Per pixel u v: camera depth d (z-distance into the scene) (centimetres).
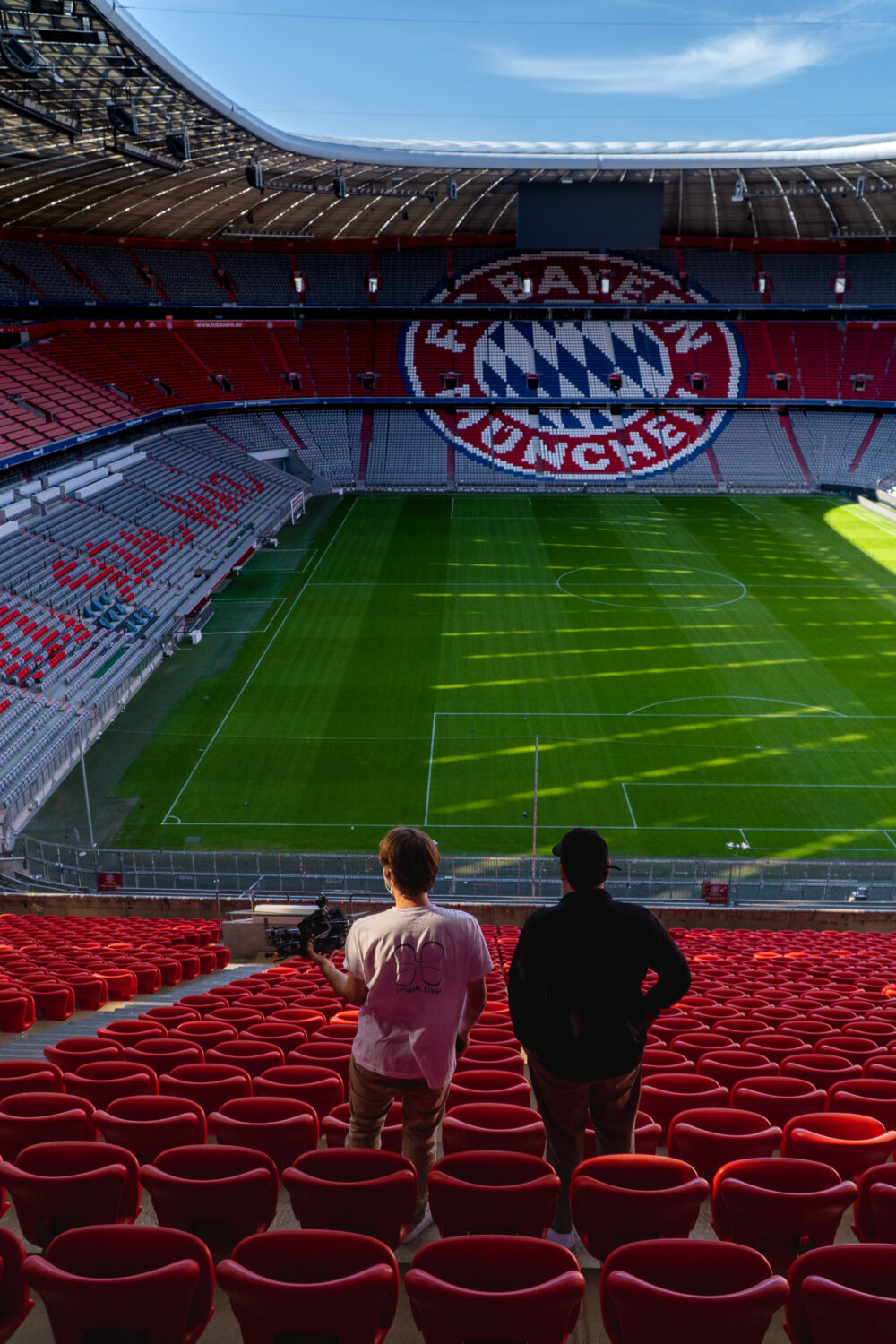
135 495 5947
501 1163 498
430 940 480
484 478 7675
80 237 7194
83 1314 389
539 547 6194
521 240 6506
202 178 5862
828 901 2709
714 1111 614
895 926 2595
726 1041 978
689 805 3247
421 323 8388
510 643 4625
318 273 8219
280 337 8156
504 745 3659
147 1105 623
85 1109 627
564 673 4291
